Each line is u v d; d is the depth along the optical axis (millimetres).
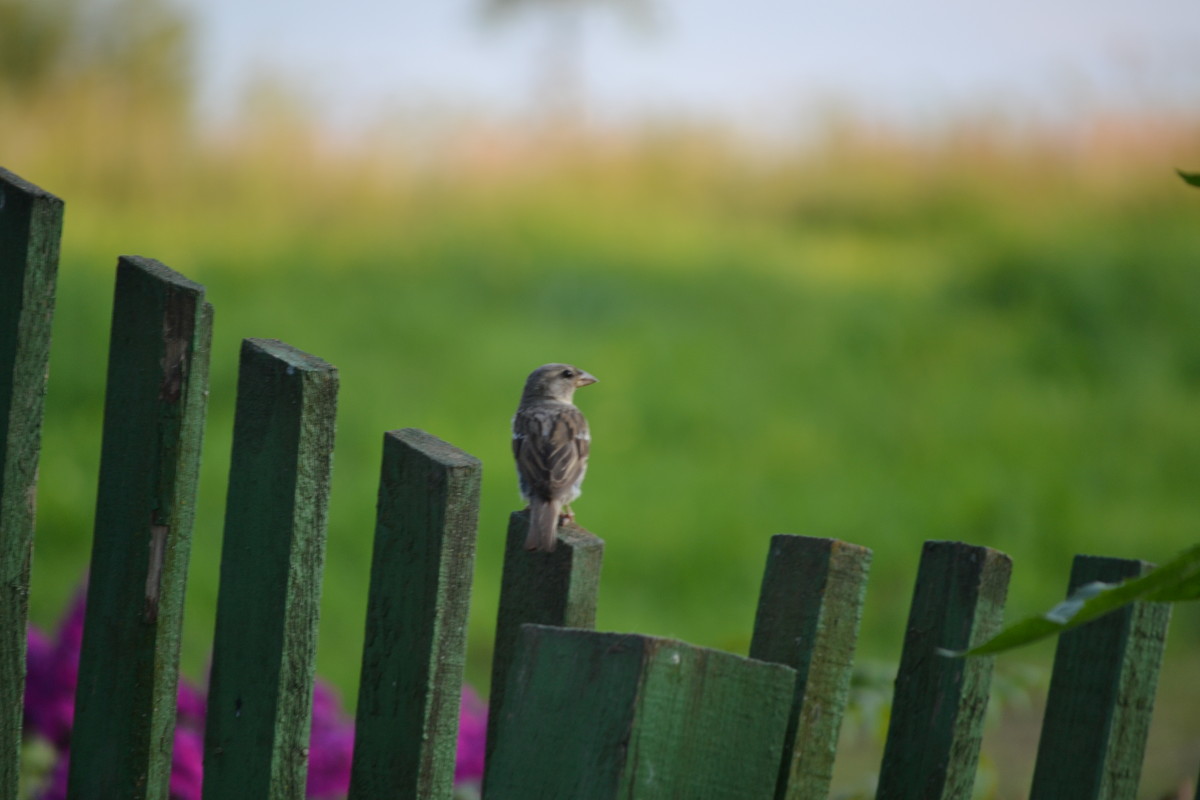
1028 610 12664
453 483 3205
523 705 3076
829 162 28250
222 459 14672
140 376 3328
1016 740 9477
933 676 3445
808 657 3295
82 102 25219
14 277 3336
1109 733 3615
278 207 24766
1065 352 20344
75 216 24000
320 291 21547
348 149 25688
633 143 28234
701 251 24734
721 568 13055
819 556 3342
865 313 21688
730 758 3057
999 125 27656
